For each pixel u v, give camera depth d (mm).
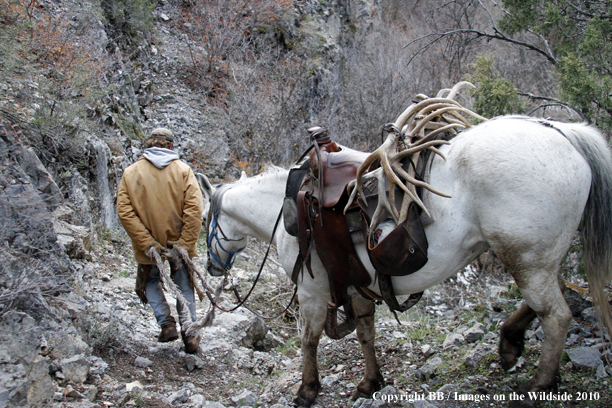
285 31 12836
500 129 2676
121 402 2982
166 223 3666
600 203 2695
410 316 5133
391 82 10984
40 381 2652
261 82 11172
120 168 6715
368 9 15188
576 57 5199
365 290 3139
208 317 3656
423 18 15820
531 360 3357
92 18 8141
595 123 4637
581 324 3648
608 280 2758
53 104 5555
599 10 5902
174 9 12477
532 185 2496
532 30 6602
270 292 5840
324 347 4379
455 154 2723
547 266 2594
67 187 5367
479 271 5953
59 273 3646
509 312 4199
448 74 11367
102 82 7375
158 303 3809
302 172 3295
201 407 3137
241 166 8914
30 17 6699
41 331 2910
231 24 11789
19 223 3574
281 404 3326
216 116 10359
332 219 2963
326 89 11625
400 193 2785
